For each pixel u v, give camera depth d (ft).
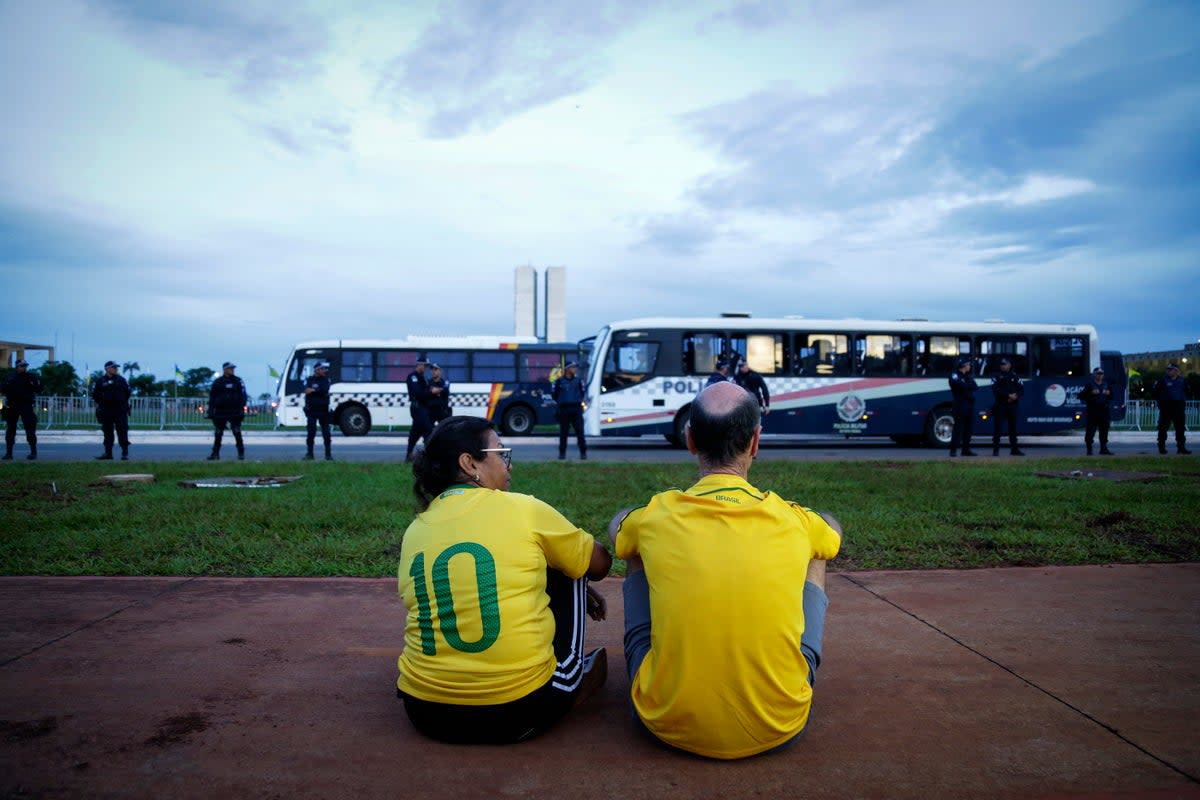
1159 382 52.19
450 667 8.01
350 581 16.11
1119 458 46.14
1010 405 51.96
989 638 12.36
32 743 8.57
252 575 16.79
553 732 8.95
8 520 22.30
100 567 17.04
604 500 27.07
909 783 7.74
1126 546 19.40
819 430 63.10
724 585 7.57
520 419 78.54
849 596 14.88
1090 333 66.44
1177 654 11.60
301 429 87.20
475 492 8.71
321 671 10.89
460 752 8.41
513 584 8.18
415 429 44.21
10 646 11.85
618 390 62.49
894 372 64.03
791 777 7.86
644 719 8.19
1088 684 10.42
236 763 8.13
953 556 18.53
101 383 46.39
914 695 10.05
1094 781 7.79
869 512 24.59
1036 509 25.02
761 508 7.80
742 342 63.31
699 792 7.54
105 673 10.75
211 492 28.81
